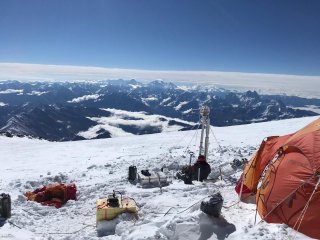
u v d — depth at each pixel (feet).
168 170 60.54
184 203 41.37
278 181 32.68
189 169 53.26
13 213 42.75
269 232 29.09
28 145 136.15
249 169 41.93
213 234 30.68
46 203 47.70
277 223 30.86
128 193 47.60
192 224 31.12
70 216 43.04
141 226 33.73
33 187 59.93
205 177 52.49
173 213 37.86
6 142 147.74
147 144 114.11
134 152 99.55
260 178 38.65
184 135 129.49
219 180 51.93
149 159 75.72
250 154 70.95
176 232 30.78
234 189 45.24
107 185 54.08
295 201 30.37
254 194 40.47
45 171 81.71
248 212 36.04
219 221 32.37
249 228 30.66
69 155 106.93
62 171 79.71
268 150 40.60
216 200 32.86
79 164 89.25
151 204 41.88
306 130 35.58
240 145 90.58
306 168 31.14
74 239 35.32
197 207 36.73
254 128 132.16
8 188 58.03
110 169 70.33
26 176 74.90
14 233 36.99
